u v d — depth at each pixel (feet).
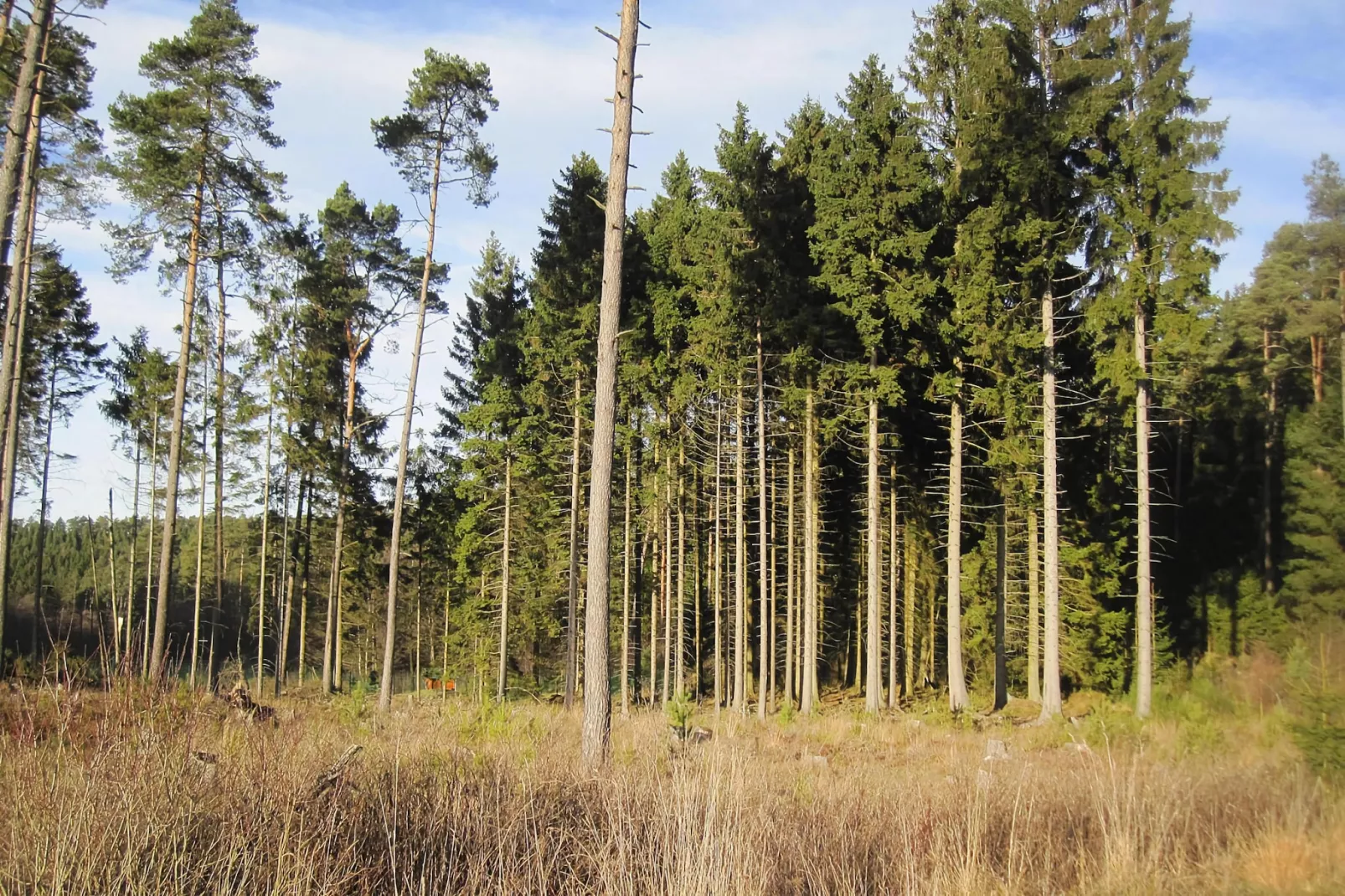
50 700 18.39
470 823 20.39
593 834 20.88
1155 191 63.93
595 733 32.09
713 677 133.90
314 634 155.02
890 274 73.92
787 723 64.23
